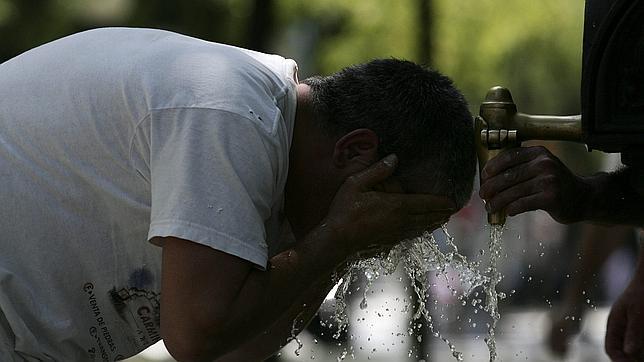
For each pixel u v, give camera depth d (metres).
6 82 8.59
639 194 8.43
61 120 8.29
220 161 7.75
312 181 8.51
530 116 8.34
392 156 8.34
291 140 8.43
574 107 34.12
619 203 8.75
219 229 7.70
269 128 7.96
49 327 8.51
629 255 19.53
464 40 25.00
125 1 28.84
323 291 9.45
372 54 25.38
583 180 8.68
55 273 8.45
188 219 7.68
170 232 7.68
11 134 8.42
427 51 20.77
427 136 8.41
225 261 7.73
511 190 8.29
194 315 7.69
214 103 7.85
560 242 28.77
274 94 8.26
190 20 27.28
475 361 24.38
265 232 8.26
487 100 8.39
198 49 8.23
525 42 26.95
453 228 32.69
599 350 23.64
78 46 8.55
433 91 8.55
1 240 8.38
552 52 28.09
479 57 25.77
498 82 27.89
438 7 23.19
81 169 8.26
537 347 26.70
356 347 23.06
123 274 8.51
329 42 26.53
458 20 24.67
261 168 7.89
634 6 7.57
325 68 26.88
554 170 8.26
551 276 29.88
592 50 7.75
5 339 8.53
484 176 8.35
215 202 7.72
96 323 8.68
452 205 8.55
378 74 8.54
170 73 8.03
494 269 8.73
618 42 7.70
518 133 8.30
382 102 8.41
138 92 8.05
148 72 8.09
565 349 16.12
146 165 8.06
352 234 8.22
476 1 24.75
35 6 29.80
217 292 7.71
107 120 8.15
